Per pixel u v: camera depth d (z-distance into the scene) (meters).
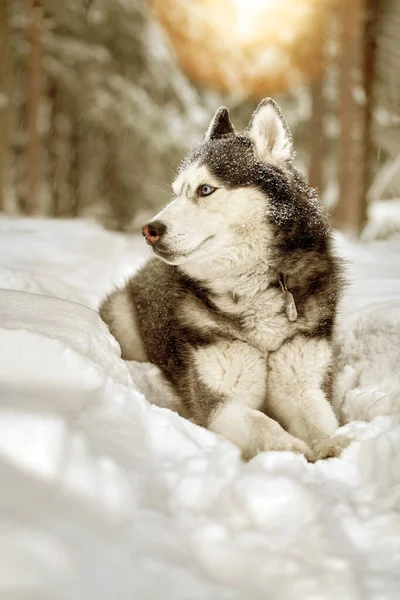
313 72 14.36
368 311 4.73
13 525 1.73
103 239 9.02
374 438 2.67
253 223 3.82
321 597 1.76
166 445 2.50
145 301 4.66
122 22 18.03
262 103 4.01
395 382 3.72
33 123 15.10
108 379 2.68
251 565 1.89
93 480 2.05
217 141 4.05
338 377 4.11
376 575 1.91
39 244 7.45
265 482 2.25
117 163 20.05
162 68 19.31
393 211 14.29
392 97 14.23
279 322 3.76
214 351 3.76
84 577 1.64
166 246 3.68
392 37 12.78
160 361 4.30
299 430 3.69
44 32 16.72
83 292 5.69
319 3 13.58
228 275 3.83
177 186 4.00
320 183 14.54
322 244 4.00
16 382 2.45
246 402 3.78
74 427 2.28
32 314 3.08
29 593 1.53
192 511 2.14
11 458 1.99
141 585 1.67
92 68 18.00
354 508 2.33
